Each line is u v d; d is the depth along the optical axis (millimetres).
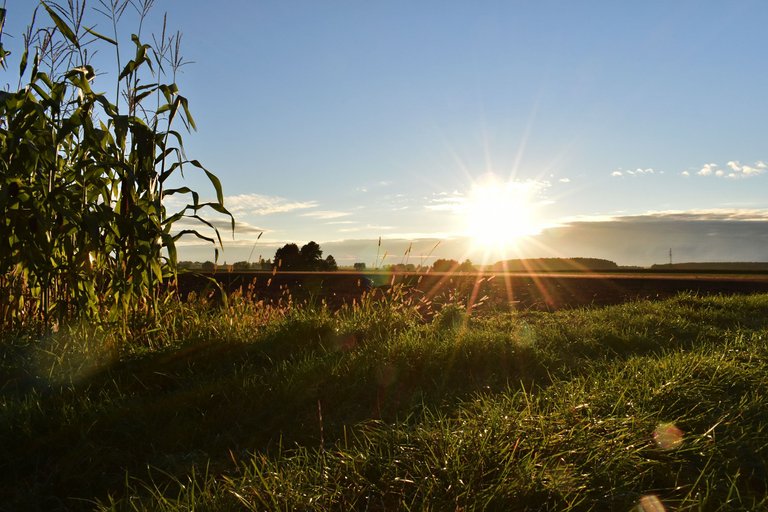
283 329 5590
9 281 5211
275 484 2291
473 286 11664
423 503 2096
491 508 2090
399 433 2789
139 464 2924
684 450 2619
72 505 2539
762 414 3080
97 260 5312
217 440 3156
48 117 5039
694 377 3836
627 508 2117
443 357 4590
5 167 4730
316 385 3971
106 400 3570
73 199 5012
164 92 5699
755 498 2211
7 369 4191
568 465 2393
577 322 7148
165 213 5617
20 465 2887
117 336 5008
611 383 3736
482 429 2789
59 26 5336
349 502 2205
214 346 4988
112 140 5348
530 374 4578
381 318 6352
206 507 2174
